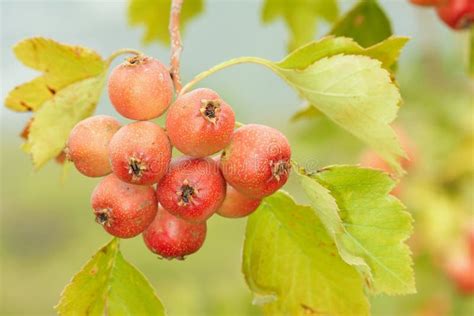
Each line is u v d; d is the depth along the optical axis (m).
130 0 0.46
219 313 0.65
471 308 0.65
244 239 0.32
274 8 0.47
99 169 0.30
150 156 0.28
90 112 0.33
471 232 0.62
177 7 0.30
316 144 0.64
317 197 0.29
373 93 0.31
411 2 0.41
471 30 0.41
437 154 0.64
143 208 0.29
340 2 0.47
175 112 0.28
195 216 0.29
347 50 0.31
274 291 0.32
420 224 0.64
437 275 0.65
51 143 0.33
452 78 0.66
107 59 0.33
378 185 0.30
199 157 0.29
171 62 0.30
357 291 0.32
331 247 0.31
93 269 0.31
